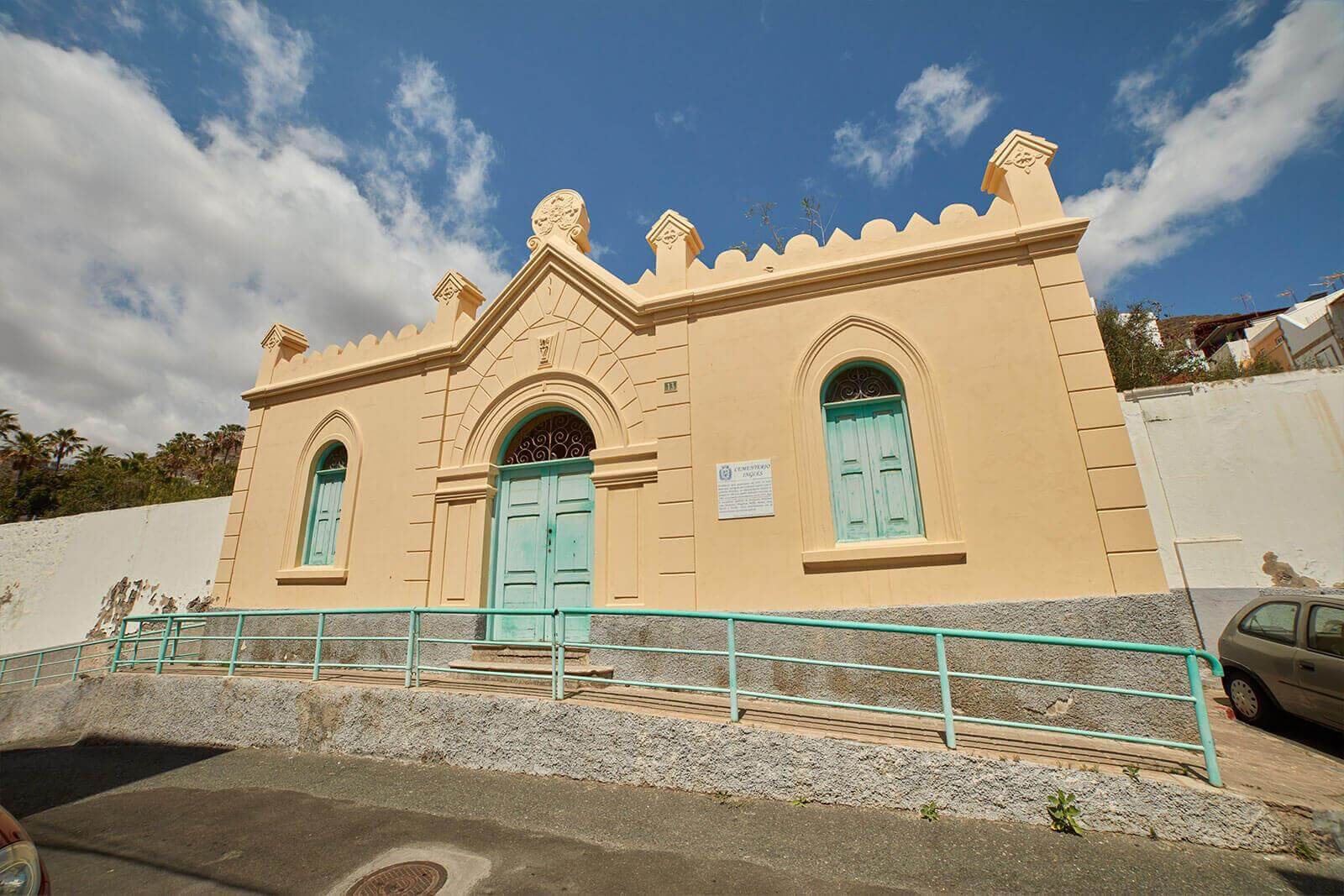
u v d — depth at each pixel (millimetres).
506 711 5543
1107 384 6242
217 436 41844
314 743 6277
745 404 7367
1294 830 3713
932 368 6773
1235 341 28391
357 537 9211
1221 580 8328
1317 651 6016
